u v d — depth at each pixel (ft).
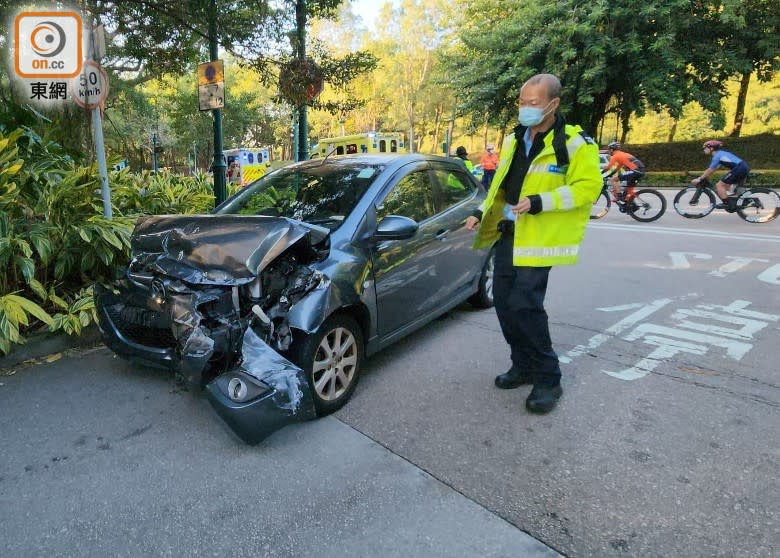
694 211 35.19
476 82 77.61
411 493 7.97
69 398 11.07
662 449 8.97
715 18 67.26
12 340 11.89
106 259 14.35
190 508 7.72
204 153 137.28
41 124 17.30
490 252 16.40
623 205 35.63
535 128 9.70
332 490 8.06
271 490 8.09
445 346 13.87
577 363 12.52
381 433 9.67
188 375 8.67
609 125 177.06
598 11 60.70
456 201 15.03
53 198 13.70
